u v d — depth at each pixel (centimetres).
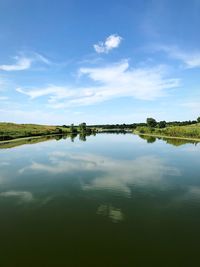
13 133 8131
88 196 2067
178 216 1662
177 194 2100
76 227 1505
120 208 1808
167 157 3866
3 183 2456
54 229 1485
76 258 1184
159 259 1173
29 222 1583
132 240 1347
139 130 12625
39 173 2845
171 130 8350
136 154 4206
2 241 1345
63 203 1912
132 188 2275
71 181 2508
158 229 1478
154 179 2561
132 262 1151
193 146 5256
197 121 14550
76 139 7825
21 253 1229
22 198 2031
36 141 6775
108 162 3484
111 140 7331
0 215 1694
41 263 1149
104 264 1139
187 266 1121
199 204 1873
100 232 1445
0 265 1134
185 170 2952
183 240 1345
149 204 1877
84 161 3562
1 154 4212
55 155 4116
